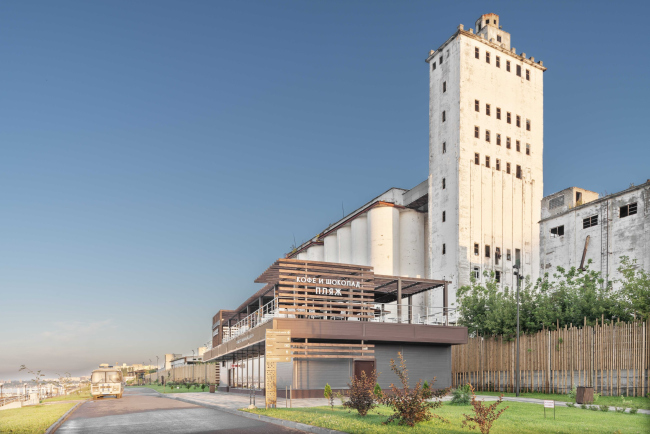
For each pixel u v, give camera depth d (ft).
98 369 144.97
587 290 114.01
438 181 209.15
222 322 191.83
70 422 69.82
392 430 47.16
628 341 90.12
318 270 111.04
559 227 189.88
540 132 221.25
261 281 120.26
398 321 115.85
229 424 60.39
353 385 64.28
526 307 122.62
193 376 292.20
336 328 105.91
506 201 205.46
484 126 206.08
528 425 50.70
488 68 211.20
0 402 127.85
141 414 78.59
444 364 119.65
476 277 191.62
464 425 49.70
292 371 105.70
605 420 56.24
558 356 105.19
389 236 213.87
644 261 153.69
